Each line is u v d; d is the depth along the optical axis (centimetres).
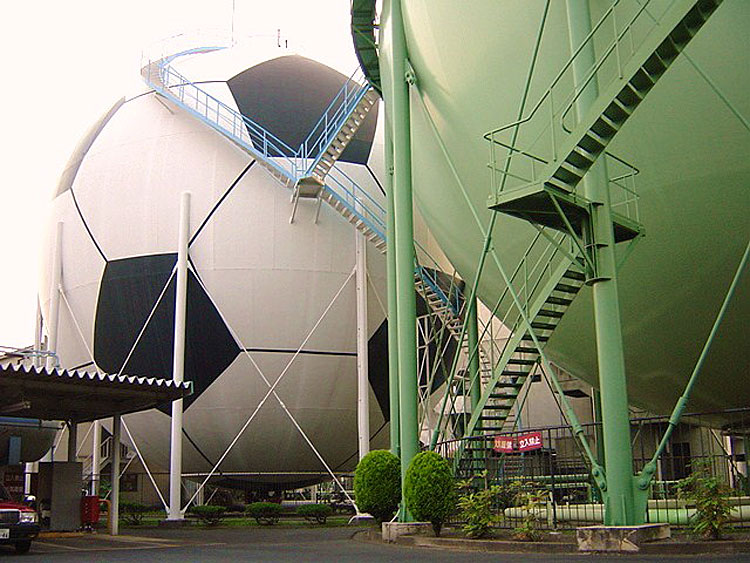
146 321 2384
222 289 2348
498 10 1233
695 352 1272
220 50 2716
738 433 1572
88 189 2559
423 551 1166
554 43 1166
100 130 2662
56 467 1914
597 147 1012
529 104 1216
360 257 2416
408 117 1516
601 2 1104
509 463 1606
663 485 1376
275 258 2372
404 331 1488
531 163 1222
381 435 2566
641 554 930
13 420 2373
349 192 2425
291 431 2414
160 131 2509
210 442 2430
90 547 1441
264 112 2452
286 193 2425
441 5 1335
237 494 3647
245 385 2350
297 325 2370
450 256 1775
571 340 1465
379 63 1855
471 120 1342
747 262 1122
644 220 1168
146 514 3206
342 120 2247
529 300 1389
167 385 1723
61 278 2589
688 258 1163
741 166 1071
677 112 1089
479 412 1405
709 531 1012
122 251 2439
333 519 2575
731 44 1033
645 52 942
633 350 1340
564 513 1423
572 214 1059
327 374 2398
